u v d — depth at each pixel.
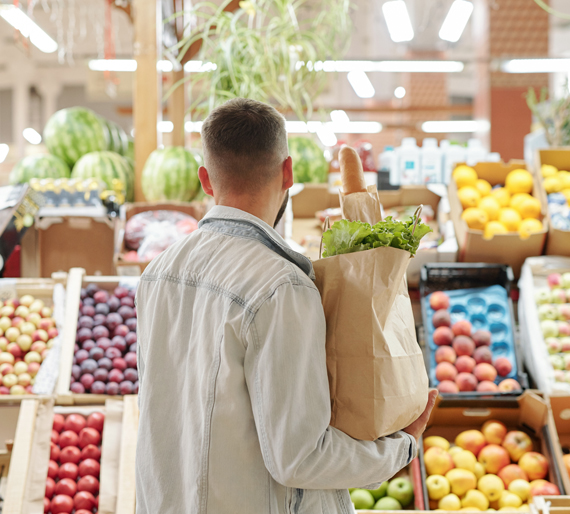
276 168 1.15
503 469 2.21
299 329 0.98
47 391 2.34
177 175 3.33
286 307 0.99
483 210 2.85
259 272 1.04
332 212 3.11
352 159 1.27
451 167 3.09
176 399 1.11
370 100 13.74
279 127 1.14
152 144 3.47
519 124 8.23
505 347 2.55
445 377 2.45
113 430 2.23
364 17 10.80
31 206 2.96
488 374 2.44
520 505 2.11
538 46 8.04
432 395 1.20
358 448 1.03
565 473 2.12
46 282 2.72
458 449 2.29
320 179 3.52
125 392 2.36
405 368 1.10
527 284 2.64
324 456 0.97
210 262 1.11
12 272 3.18
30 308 2.62
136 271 2.87
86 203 3.15
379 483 1.12
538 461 2.19
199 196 3.48
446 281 2.79
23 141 14.77
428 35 10.85
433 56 11.63
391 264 1.07
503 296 2.70
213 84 3.10
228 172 1.14
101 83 6.20
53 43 8.43
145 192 3.40
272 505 1.01
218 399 1.00
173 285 1.15
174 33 4.22
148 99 3.46
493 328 2.61
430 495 2.15
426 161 3.63
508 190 3.02
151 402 1.12
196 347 1.07
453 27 8.05
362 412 1.06
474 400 2.32
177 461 1.08
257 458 1.01
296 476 0.95
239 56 3.29
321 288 1.11
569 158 3.04
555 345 2.46
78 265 3.13
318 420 0.96
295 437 0.94
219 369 1.01
